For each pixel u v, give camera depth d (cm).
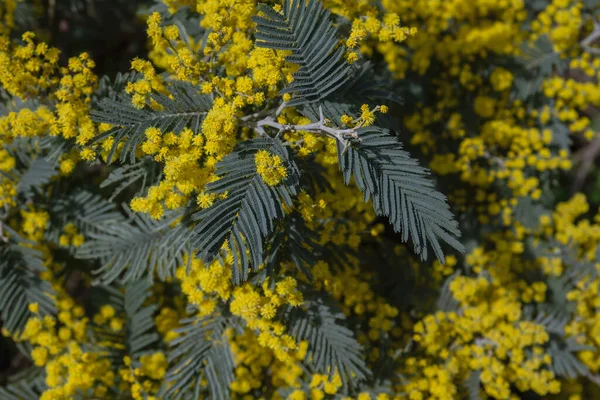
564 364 120
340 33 104
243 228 91
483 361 116
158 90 99
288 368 112
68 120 100
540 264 126
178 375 105
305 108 97
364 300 116
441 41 127
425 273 120
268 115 99
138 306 115
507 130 125
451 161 124
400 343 117
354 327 113
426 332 117
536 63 127
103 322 115
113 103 96
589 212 189
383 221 124
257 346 111
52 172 109
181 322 106
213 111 95
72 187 114
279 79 96
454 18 129
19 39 119
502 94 128
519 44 127
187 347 105
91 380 110
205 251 90
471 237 126
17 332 111
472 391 116
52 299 111
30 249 111
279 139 95
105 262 109
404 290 120
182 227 102
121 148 99
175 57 98
